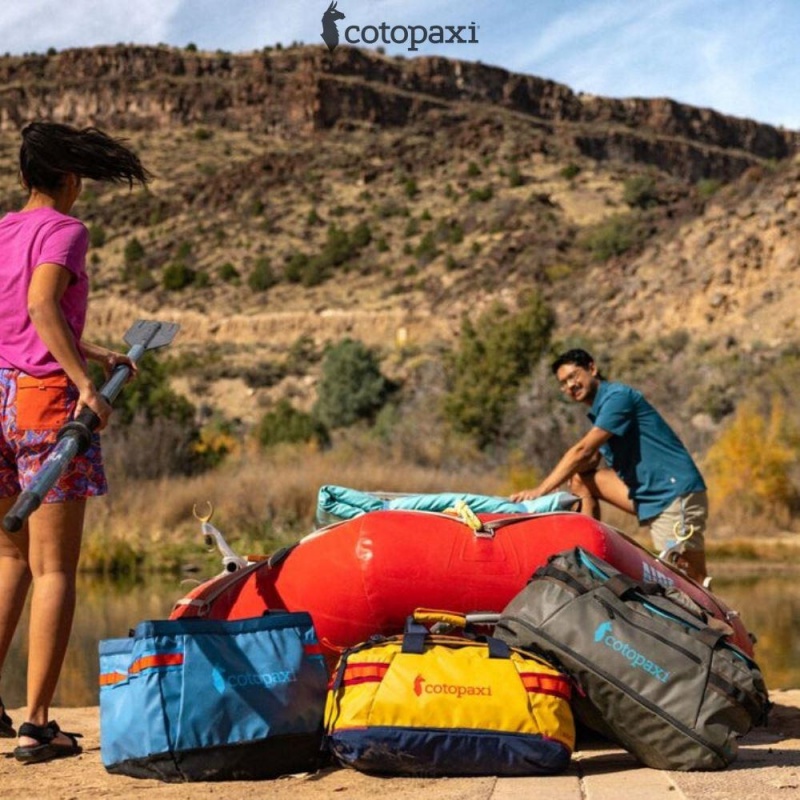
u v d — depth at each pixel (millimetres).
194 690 3209
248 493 20250
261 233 92688
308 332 71625
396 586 3943
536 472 23219
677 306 50906
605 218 76375
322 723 3355
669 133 152750
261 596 4117
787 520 21719
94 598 12328
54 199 3855
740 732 3381
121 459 21906
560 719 3289
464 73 144250
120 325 79812
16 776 3391
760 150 160625
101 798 3021
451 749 3215
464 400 34656
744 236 51594
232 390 59031
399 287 74375
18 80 150250
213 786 3156
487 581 3957
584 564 3621
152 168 118000
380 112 132625
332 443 38344
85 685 6926
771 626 9898
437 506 4430
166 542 18062
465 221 84250
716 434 27391
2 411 3672
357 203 98188
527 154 104312
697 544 5520
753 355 41344
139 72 146125
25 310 3643
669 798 2867
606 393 5496
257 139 129750
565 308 56844
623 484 5699
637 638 3396
